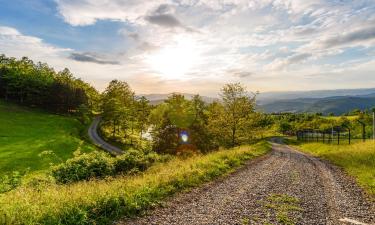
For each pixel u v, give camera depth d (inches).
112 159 1031.6
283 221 404.8
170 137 1918.1
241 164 946.7
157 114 2003.0
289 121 5521.7
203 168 741.3
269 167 924.6
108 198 408.2
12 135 3348.9
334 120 4284.0
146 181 544.7
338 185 673.6
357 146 1470.2
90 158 984.3
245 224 386.9
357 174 813.2
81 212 359.6
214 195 526.9
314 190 610.5
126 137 3887.8
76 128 4133.9
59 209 356.2
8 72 5753.0
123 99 4606.3
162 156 1180.5
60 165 917.2
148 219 387.9
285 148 2155.5
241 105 1867.6
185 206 452.8
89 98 6230.3
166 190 519.8
